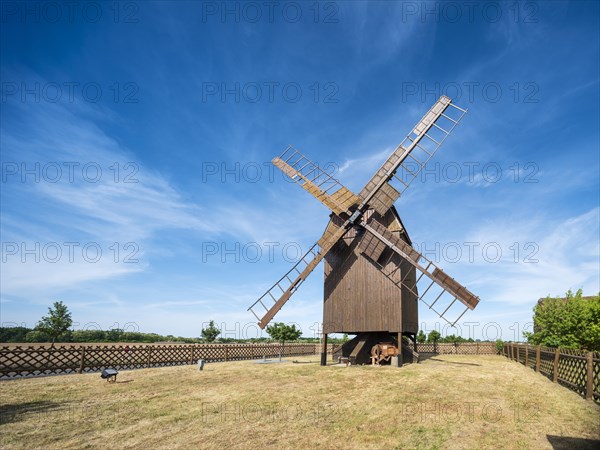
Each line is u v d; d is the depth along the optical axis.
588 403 10.40
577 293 22.00
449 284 18.08
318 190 21.17
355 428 8.38
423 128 20.70
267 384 13.72
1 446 7.30
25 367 15.44
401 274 19.28
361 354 20.47
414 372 16.16
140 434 8.08
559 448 6.98
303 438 7.79
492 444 7.23
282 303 19.86
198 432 8.21
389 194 19.89
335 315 20.19
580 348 19.28
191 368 18.86
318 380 14.45
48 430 8.30
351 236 20.86
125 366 18.72
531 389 12.44
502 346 29.38
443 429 8.17
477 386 12.91
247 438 7.81
